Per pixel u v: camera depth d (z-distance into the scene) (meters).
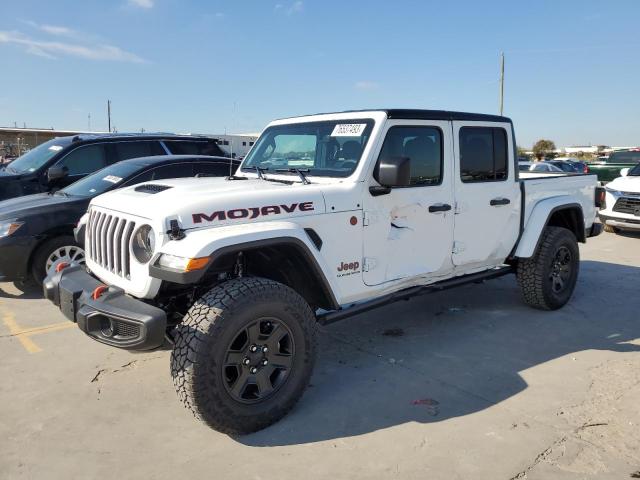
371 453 3.10
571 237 5.76
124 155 8.48
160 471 2.94
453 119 4.57
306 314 3.47
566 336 5.05
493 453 3.09
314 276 3.65
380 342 4.89
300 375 3.47
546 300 5.64
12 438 3.26
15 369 4.27
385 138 4.06
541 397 3.79
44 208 6.23
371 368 4.30
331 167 4.15
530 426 3.39
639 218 10.42
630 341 4.91
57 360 4.45
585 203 6.27
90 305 3.36
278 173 4.42
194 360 3.03
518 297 6.37
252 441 3.23
